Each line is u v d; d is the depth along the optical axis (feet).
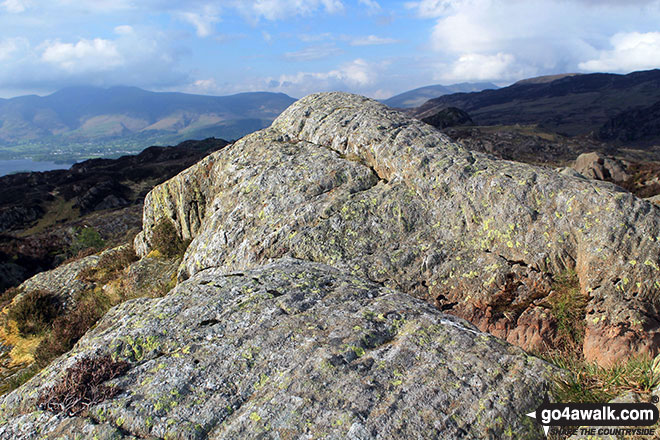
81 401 16.87
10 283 125.80
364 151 44.06
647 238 27.73
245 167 49.01
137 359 19.97
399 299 25.35
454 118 497.46
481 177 35.53
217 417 15.84
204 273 40.91
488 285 30.30
